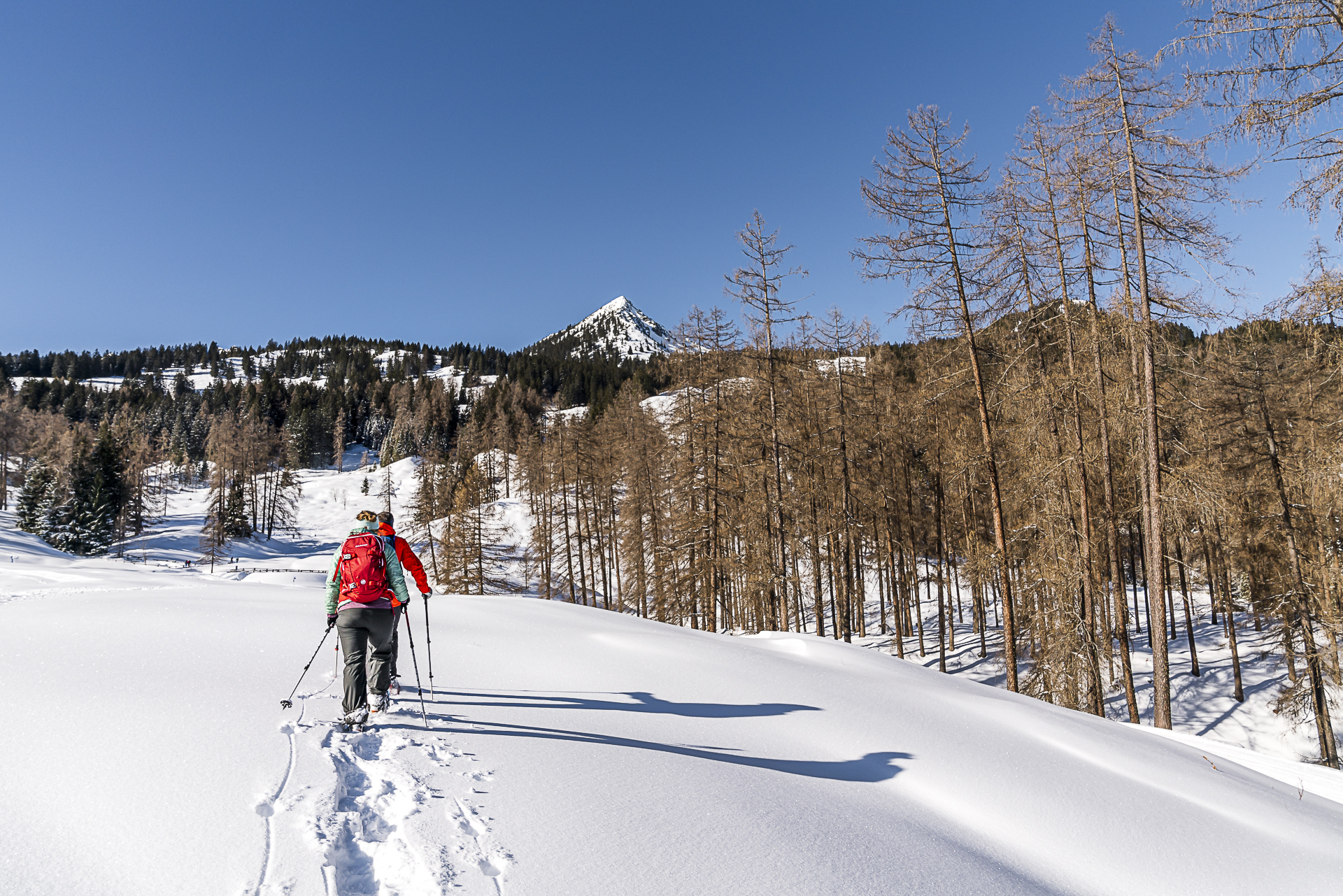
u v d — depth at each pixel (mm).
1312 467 15102
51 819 2725
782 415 21938
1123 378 14438
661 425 30016
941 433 24391
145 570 26203
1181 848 4457
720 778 4227
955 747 5738
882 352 27516
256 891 2393
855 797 4473
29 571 20875
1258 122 8367
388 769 3613
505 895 2574
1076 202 13867
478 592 41781
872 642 30641
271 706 4438
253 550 62750
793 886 3041
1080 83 13094
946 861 3717
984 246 14383
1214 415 18188
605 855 3000
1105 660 16719
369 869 2740
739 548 24781
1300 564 17969
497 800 3400
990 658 26094
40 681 4492
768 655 8883
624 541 33281
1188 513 13422
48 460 60312
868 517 25906
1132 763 5945
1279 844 4754
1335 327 9242
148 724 3803
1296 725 19859
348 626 4621
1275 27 8055
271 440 87062
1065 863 4160
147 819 2785
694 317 24172
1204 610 30641
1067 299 14516
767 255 20516
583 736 4699
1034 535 15688
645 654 7840
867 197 14406
